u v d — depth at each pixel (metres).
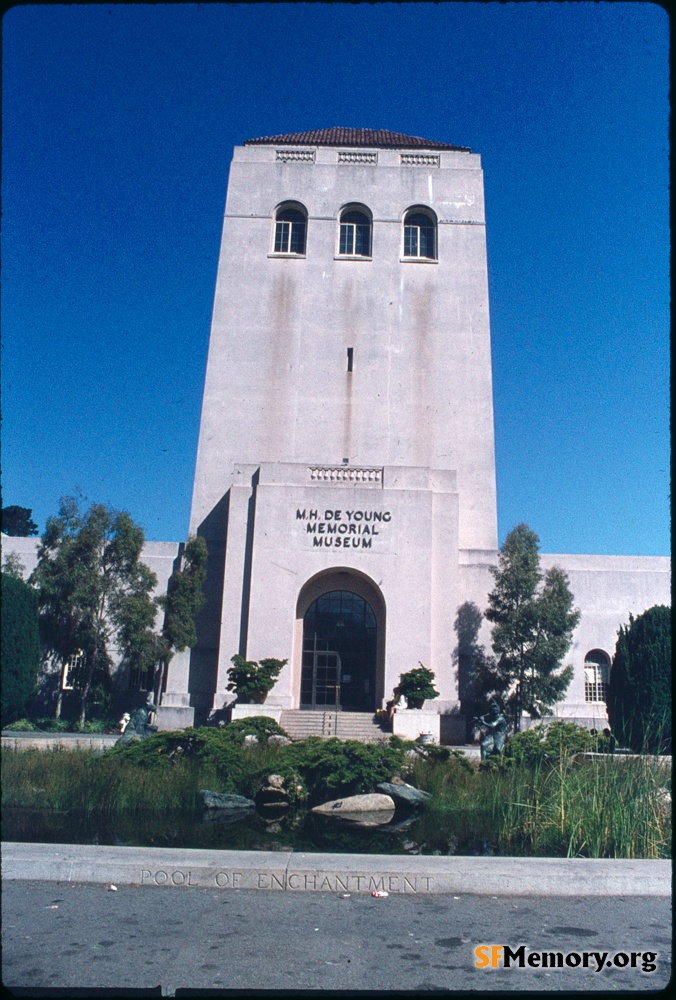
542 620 30.45
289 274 39.91
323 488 32.31
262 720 22.67
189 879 8.34
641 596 35.66
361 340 39.00
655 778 12.27
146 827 13.70
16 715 24.23
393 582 31.47
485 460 37.47
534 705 30.31
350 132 46.75
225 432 37.69
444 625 31.59
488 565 34.88
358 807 15.85
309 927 7.17
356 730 28.19
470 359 38.78
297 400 38.12
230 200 41.06
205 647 33.94
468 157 42.03
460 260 40.28
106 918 7.23
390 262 40.12
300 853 9.24
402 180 41.44
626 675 22.94
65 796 15.35
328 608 33.12
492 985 5.99
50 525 32.31
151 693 33.34
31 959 6.21
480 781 17.69
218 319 39.19
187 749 19.30
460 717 30.31
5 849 8.97
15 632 23.94
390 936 7.01
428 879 8.38
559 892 8.35
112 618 31.50
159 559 35.31
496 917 7.60
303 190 41.25
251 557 32.12
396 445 37.56
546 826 12.59
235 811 15.91
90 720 31.86
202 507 36.59
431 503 32.25
